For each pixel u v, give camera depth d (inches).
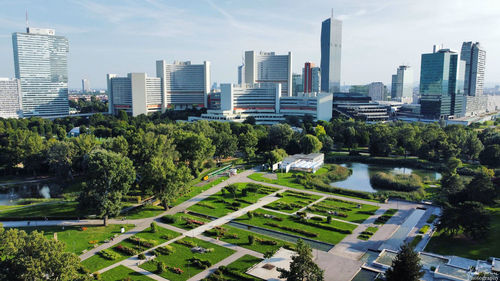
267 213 5679.1
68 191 7391.7
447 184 6486.2
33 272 2847.0
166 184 5684.1
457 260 3964.1
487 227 4584.2
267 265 3954.2
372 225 5172.2
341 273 3796.8
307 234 4817.9
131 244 4559.5
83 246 4488.2
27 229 5064.0
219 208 5925.2
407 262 3174.2
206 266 3946.9
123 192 5324.8
